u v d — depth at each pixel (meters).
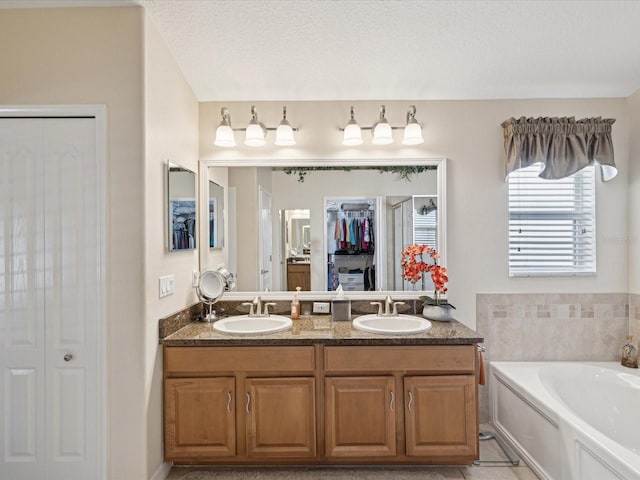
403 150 2.76
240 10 1.81
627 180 2.74
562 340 2.74
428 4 1.76
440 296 2.68
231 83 2.52
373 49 2.14
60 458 1.84
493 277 2.76
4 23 1.85
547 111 2.75
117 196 1.84
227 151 2.76
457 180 2.76
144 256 1.85
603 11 1.81
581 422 1.83
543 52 2.17
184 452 2.08
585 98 2.75
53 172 1.86
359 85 2.56
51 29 1.85
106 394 1.83
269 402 2.10
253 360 2.11
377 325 2.54
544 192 2.80
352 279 2.78
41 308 1.86
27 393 1.85
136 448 1.83
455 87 2.59
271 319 2.54
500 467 2.21
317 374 2.12
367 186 2.77
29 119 1.86
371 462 2.17
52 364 1.85
